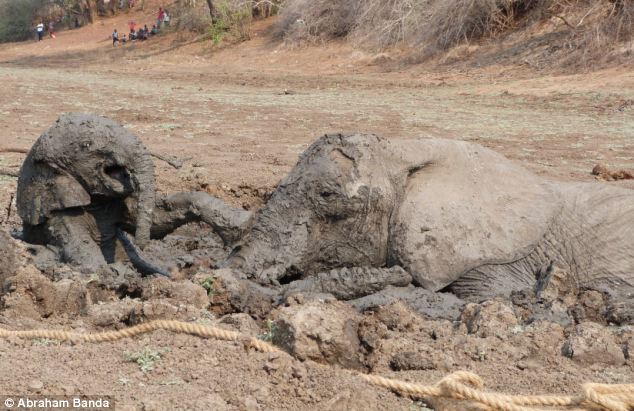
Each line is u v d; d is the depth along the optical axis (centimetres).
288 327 526
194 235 909
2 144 1359
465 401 488
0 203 986
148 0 6262
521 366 557
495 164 754
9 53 5575
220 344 538
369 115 1891
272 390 488
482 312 620
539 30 3003
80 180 729
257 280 695
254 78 3047
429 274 705
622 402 477
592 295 687
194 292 633
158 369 510
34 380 486
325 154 719
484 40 3148
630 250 735
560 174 1256
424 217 710
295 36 3888
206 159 1292
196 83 2866
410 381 519
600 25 2689
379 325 580
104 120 733
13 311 607
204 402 466
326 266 726
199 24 4809
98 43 5422
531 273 725
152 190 723
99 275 682
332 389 483
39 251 742
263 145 1467
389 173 719
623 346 582
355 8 3722
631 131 1719
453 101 2242
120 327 604
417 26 3347
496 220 723
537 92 2314
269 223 717
